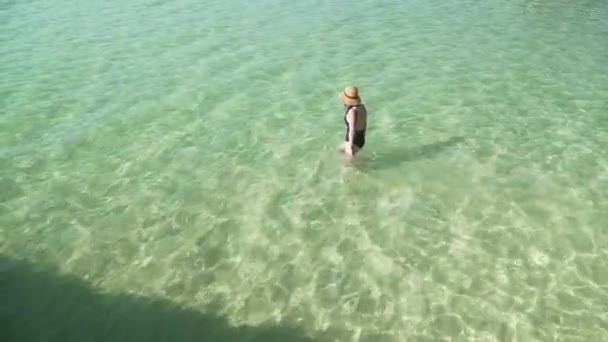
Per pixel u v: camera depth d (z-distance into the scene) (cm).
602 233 1145
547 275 1035
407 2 2817
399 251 1104
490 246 1114
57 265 1062
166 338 905
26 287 1005
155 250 1106
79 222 1185
